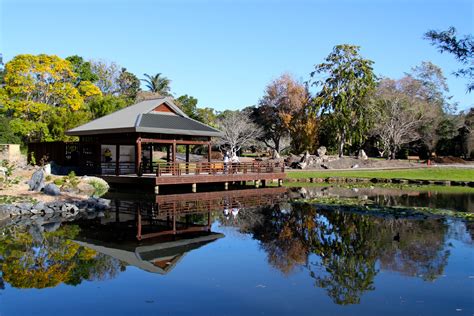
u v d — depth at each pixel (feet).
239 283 25.59
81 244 35.32
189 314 20.92
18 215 48.78
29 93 123.54
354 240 37.35
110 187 76.59
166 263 29.89
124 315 20.75
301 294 23.80
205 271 28.12
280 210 55.67
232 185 89.45
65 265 29.22
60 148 90.43
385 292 24.13
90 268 28.63
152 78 201.77
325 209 56.08
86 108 134.82
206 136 85.20
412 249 34.04
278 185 91.25
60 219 46.85
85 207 53.62
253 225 44.96
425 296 23.41
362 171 119.96
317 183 99.45
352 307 21.80
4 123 111.55
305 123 152.35
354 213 52.44
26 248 33.73
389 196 72.54
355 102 137.49
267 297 23.27
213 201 65.05
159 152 148.87
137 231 41.09
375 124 143.33
